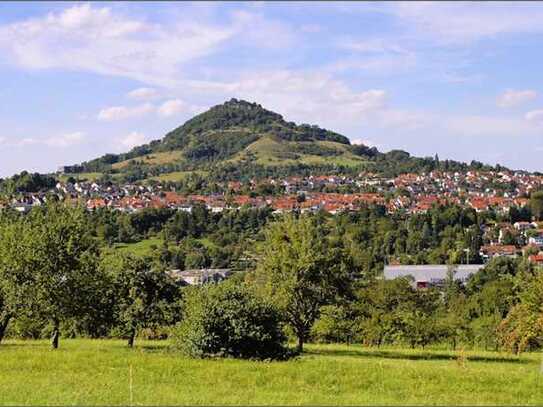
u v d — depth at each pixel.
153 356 32.72
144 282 48.44
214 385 24.47
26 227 43.69
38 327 48.84
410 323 65.25
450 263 149.75
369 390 24.09
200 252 154.62
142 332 58.97
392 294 67.00
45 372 27.14
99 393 22.30
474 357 51.47
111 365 28.95
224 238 172.62
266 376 26.36
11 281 41.75
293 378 26.31
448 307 92.44
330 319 59.53
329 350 55.06
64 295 42.72
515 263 147.38
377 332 64.88
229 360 31.00
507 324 51.00
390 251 187.38
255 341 32.62
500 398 22.86
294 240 53.75
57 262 42.88
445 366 34.25
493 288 90.62
